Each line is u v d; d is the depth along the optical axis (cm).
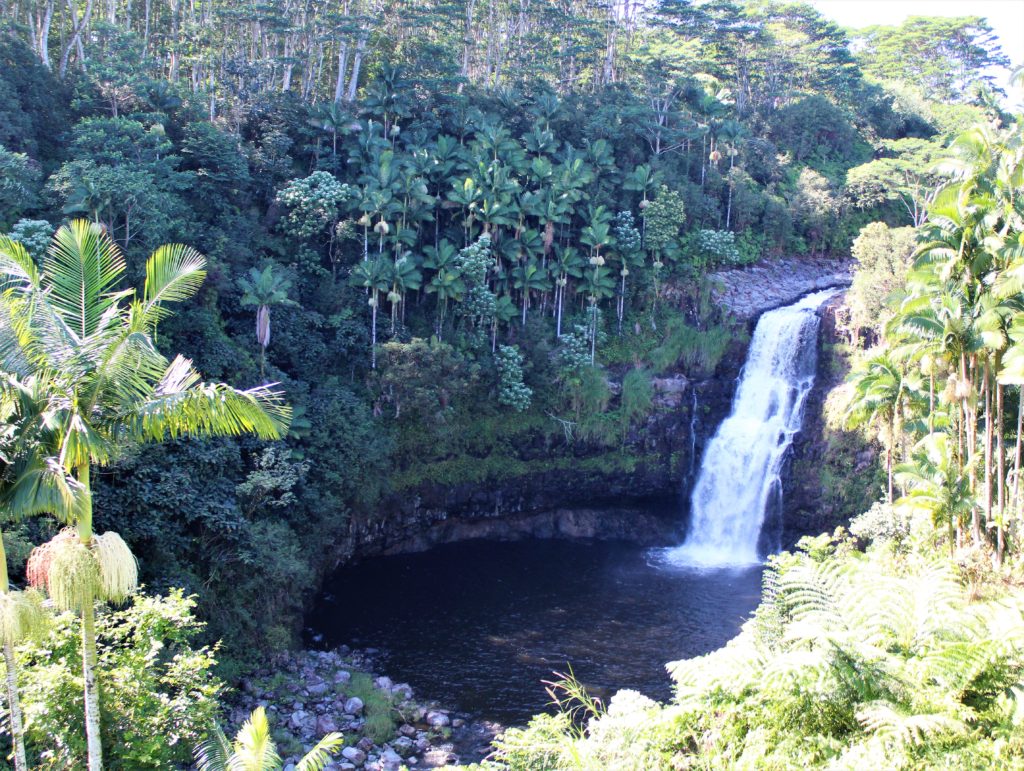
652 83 8088
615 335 6059
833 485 5322
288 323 4975
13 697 1653
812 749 1772
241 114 5897
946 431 3900
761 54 9506
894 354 3581
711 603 4469
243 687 3278
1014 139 3238
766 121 8962
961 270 3266
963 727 1667
